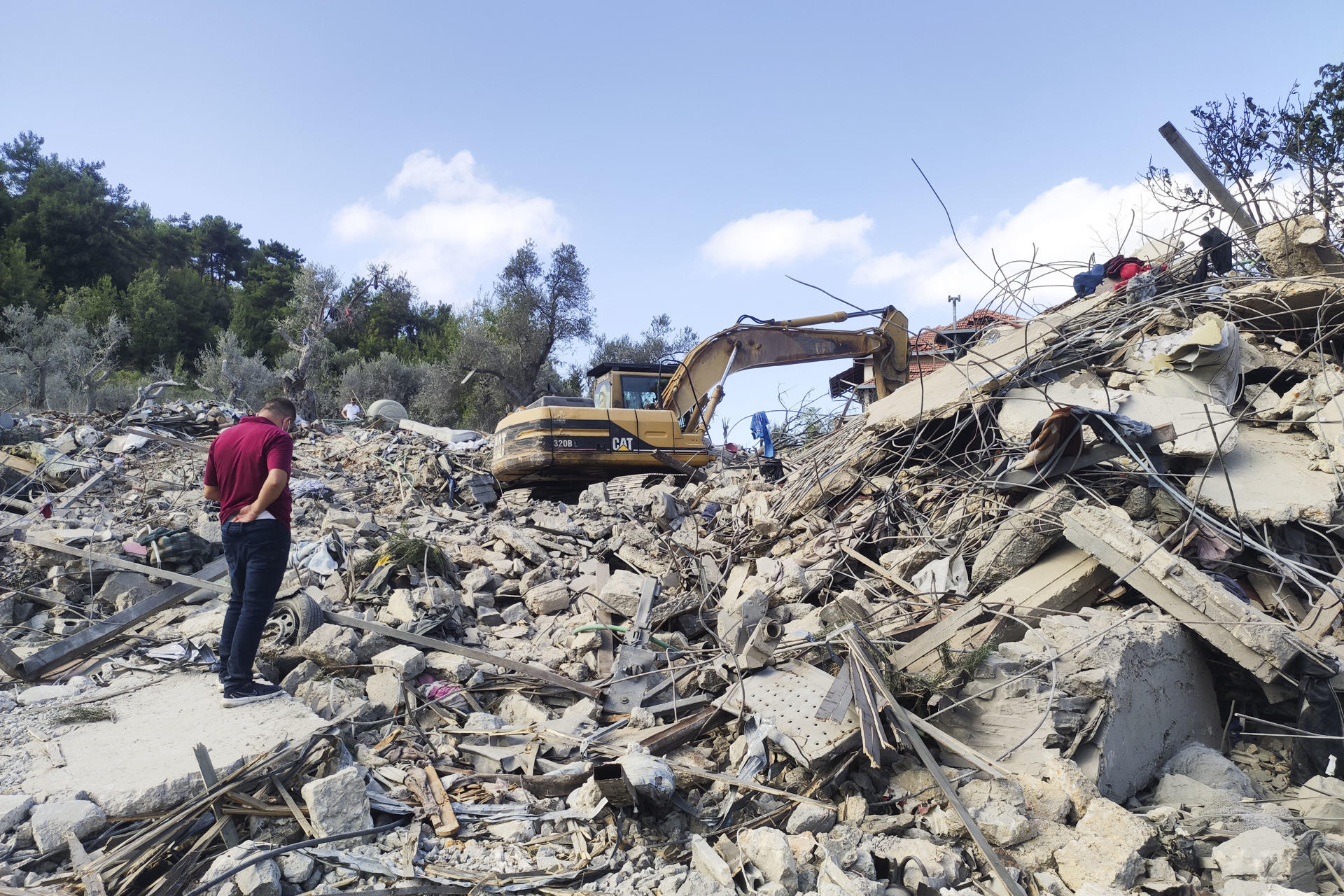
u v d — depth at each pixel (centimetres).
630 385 1274
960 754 412
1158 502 600
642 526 893
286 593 526
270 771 360
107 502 927
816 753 407
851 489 825
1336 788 436
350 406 1881
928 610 598
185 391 2966
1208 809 412
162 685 446
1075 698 427
